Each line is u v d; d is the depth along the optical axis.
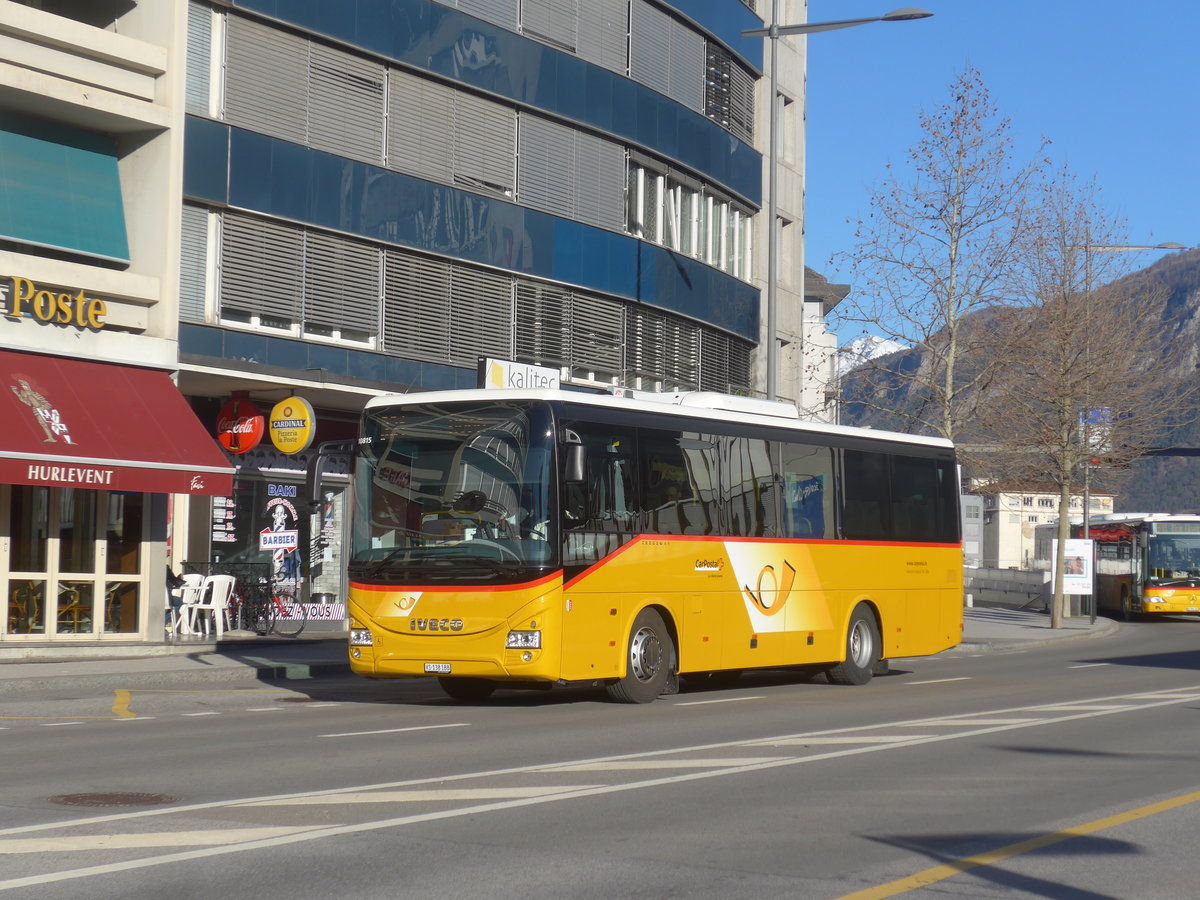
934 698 18.17
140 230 24.27
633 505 17.38
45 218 22.95
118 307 23.48
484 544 16.30
